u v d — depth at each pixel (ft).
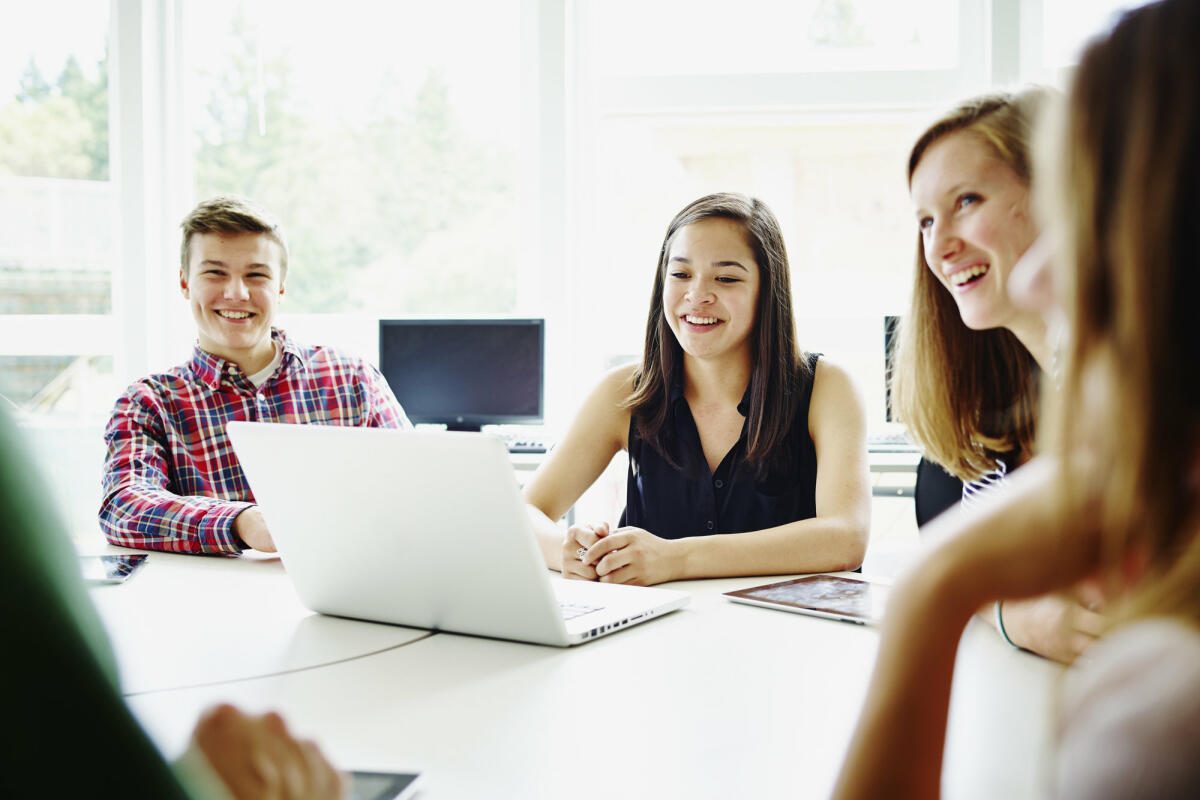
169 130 10.76
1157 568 1.19
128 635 3.53
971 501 4.25
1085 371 1.29
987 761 2.22
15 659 1.06
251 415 6.46
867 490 5.15
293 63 10.86
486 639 3.44
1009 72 9.84
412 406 10.01
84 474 10.18
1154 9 1.23
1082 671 1.16
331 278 10.85
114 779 1.12
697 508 5.67
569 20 10.28
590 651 3.26
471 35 10.64
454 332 9.97
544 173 10.33
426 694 2.83
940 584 1.68
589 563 4.37
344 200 10.84
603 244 10.66
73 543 1.17
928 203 4.30
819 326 10.43
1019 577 1.63
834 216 10.40
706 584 4.31
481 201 10.72
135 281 10.53
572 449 5.93
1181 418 1.17
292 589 4.29
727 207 5.50
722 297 5.38
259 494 3.65
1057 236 1.31
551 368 10.39
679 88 10.36
